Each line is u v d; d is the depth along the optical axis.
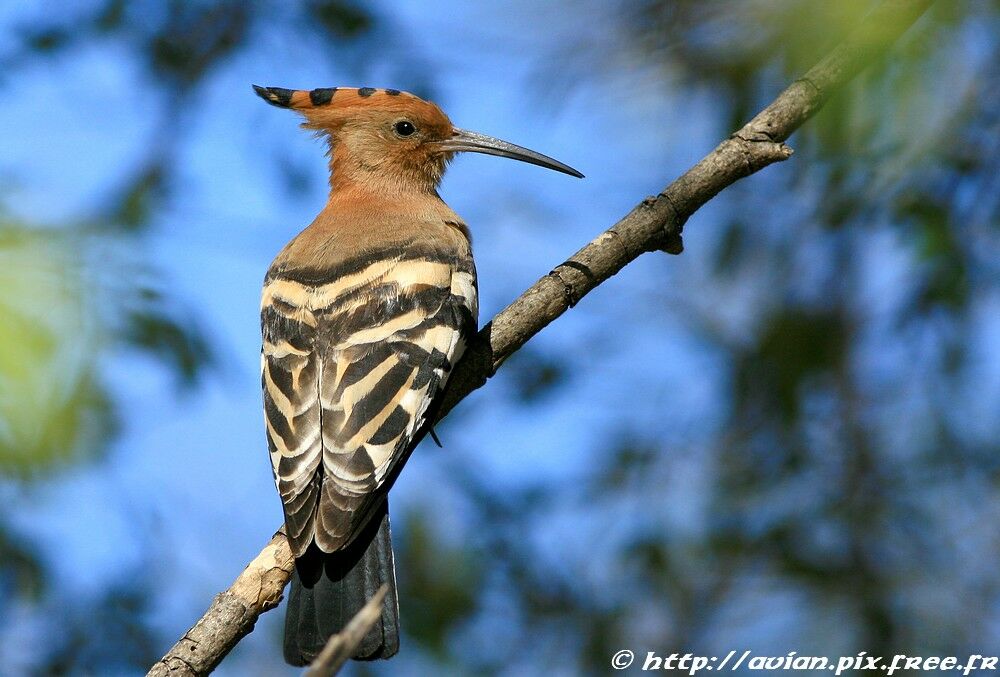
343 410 7.46
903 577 12.67
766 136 7.75
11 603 11.14
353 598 6.82
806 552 12.70
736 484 13.08
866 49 7.70
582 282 7.82
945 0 8.51
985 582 12.62
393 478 7.36
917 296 11.77
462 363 7.97
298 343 7.93
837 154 10.72
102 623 11.59
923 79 8.46
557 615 12.34
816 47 8.12
